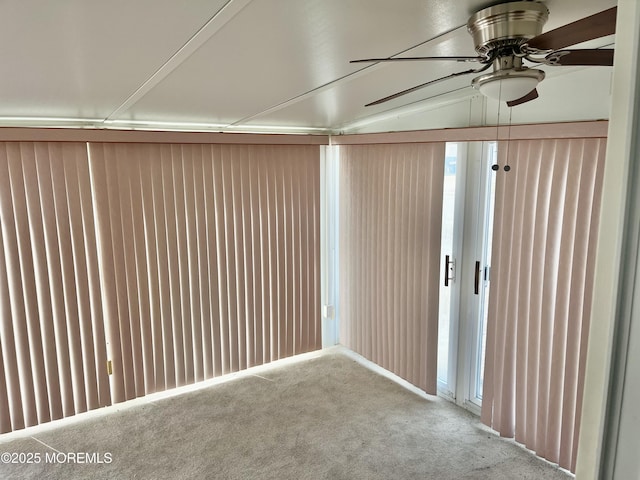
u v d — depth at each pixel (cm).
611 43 176
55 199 286
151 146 310
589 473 53
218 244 349
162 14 114
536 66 213
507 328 270
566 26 111
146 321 328
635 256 48
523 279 258
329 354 421
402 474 256
